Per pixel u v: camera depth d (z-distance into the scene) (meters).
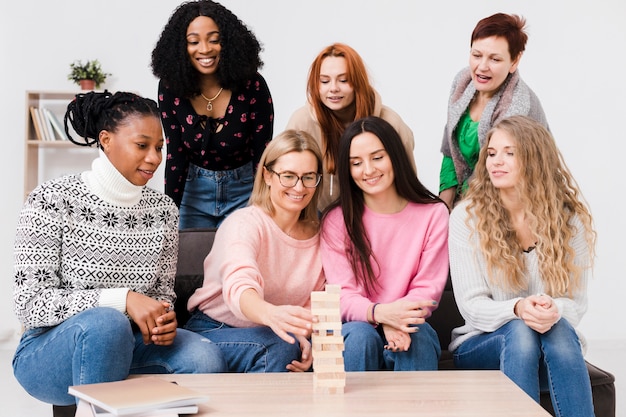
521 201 1.95
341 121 2.45
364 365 1.75
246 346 1.81
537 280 1.93
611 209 4.54
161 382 1.39
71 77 4.44
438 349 1.87
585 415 1.66
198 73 2.42
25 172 4.35
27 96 4.36
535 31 4.51
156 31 4.57
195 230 2.24
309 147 1.92
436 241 2.02
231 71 2.38
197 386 1.45
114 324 1.55
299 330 1.54
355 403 1.33
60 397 1.66
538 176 1.92
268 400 1.35
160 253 1.84
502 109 2.54
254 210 1.96
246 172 2.55
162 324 1.67
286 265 1.96
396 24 4.50
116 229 1.78
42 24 4.55
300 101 4.52
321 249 2.01
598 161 4.54
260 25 4.49
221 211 2.55
